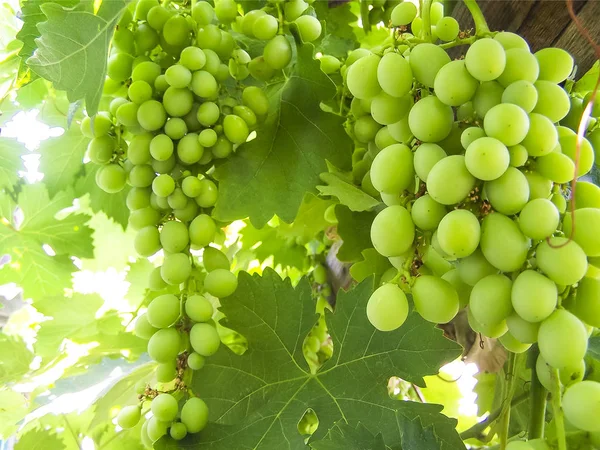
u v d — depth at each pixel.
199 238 0.26
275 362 0.26
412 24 0.27
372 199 0.28
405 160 0.20
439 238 0.18
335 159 0.29
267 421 0.25
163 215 0.27
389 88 0.20
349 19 0.42
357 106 0.28
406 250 0.20
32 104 0.36
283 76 0.31
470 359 0.39
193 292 0.25
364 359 0.25
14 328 0.53
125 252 0.44
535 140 0.19
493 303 0.18
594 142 0.23
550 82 0.20
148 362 0.36
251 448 0.24
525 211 0.18
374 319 0.19
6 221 0.40
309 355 0.47
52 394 0.39
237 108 0.27
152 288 0.27
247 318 0.26
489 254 0.18
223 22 0.29
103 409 0.34
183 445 0.23
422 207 0.19
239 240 0.47
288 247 0.49
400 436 0.23
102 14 0.26
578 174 0.20
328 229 0.42
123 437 0.39
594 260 0.19
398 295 0.19
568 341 0.17
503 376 0.33
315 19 0.29
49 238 0.41
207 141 0.26
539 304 0.17
